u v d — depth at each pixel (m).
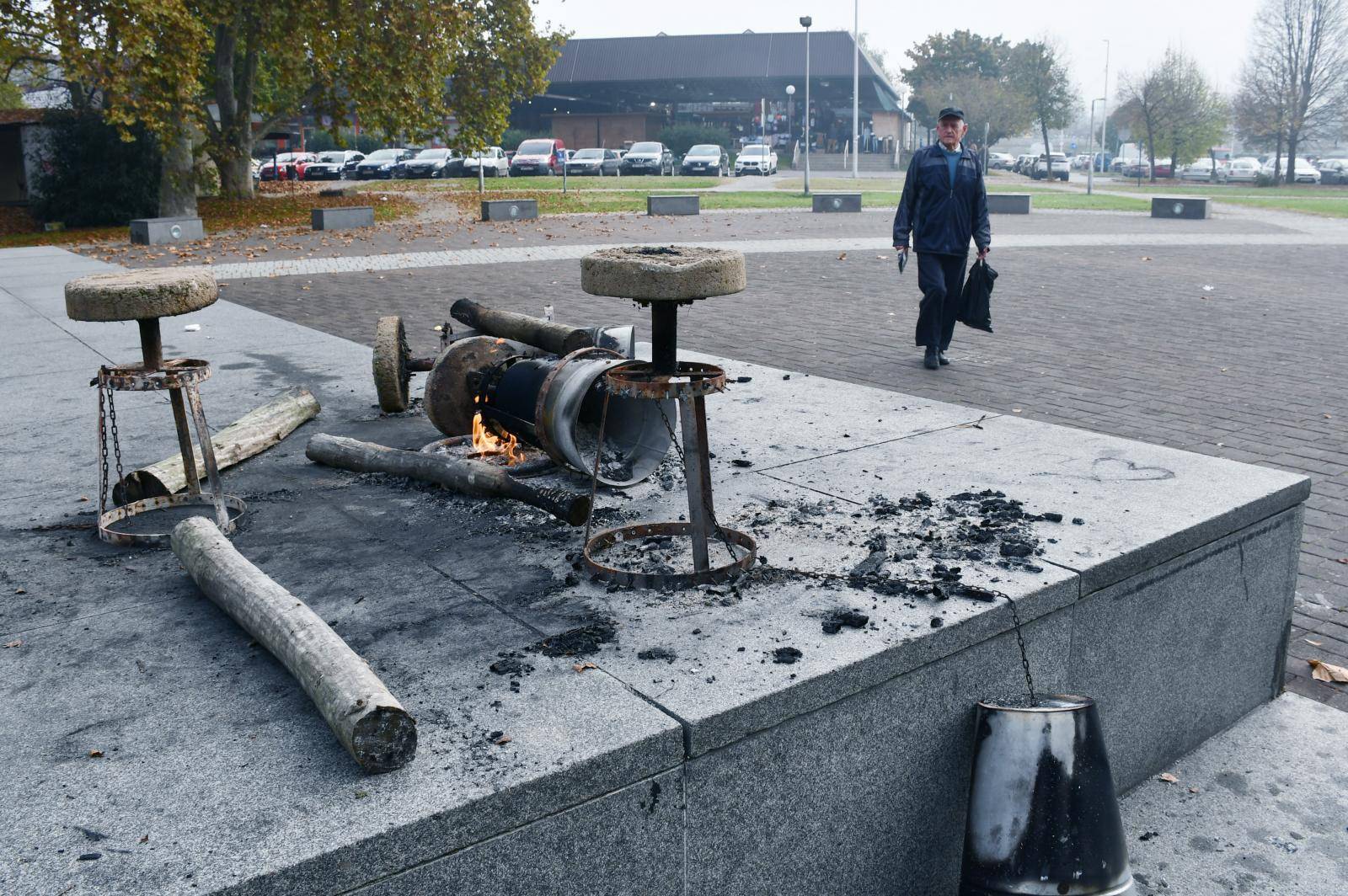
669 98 86.25
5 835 2.12
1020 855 2.88
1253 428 7.81
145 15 22.20
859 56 79.62
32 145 34.25
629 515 4.20
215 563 3.29
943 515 4.04
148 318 4.02
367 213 27.14
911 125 100.38
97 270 17.16
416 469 4.65
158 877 1.99
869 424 5.56
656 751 2.47
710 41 81.94
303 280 16.44
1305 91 65.12
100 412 4.06
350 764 2.37
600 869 2.44
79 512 4.40
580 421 4.98
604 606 3.26
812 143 85.12
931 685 3.06
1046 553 3.57
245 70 33.47
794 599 3.27
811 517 4.05
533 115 84.19
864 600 3.24
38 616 3.29
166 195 29.52
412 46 27.36
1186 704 4.02
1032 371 9.70
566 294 14.57
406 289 15.11
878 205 34.94
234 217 29.58
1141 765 3.87
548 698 2.66
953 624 3.05
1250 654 4.27
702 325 12.16
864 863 3.02
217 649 3.02
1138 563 3.60
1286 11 64.88
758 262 18.91
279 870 2.01
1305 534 5.93
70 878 1.98
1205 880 3.34
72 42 22.58
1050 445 5.05
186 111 24.30
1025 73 76.69
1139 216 31.94
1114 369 9.86
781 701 2.67
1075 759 2.94
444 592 3.41
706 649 2.92
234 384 7.07
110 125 31.17
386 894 2.14
